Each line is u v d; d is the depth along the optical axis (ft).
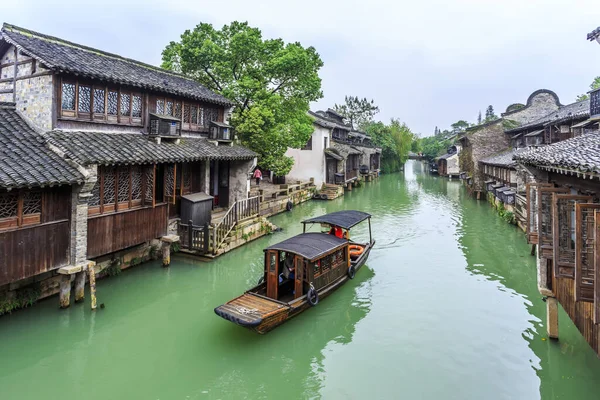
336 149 113.91
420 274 41.91
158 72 52.49
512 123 105.40
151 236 38.96
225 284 38.58
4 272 25.62
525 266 44.34
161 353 26.04
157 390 22.34
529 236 26.37
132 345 26.89
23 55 35.24
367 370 24.59
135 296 34.71
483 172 101.71
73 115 35.58
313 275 31.99
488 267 44.09
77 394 21.74
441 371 24.34
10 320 28.81
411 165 307.17
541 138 77.36
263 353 26.37
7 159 26.89
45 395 21.56
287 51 66.18
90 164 30.25
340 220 42.68
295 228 63.00
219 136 53.93
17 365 24.17
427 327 30.01
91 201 32.89
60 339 27.14
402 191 119.65
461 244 54.13
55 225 29.01
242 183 59.16
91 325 29.17
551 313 26.84
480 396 21.94
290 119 71.15
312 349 27.04
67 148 30.81
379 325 30.42
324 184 106.73
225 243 45.93
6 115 33.27
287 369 24.70
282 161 73.20
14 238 26.20
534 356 25.70
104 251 33.65
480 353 26.30
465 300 34.91
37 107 34.27
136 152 36.27
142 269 40.57
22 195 26.76
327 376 24.03
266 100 64.80
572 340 27.50
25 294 30.04
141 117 43.42
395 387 22.84
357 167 136.67
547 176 28.14
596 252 15.66
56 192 29.12
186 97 49.24
